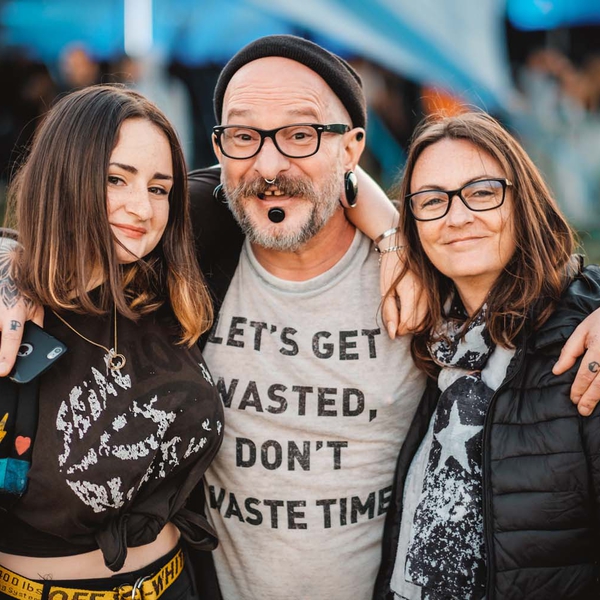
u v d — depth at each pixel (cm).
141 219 169
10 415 157
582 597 166
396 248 205
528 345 176
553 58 693
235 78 208
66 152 163
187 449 178
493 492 169
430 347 198
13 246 172
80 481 159
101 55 611
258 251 218
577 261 190
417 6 609
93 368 168
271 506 205
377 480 208
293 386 205
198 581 202
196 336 185
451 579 177
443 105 590
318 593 205
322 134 205
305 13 598
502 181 179
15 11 601
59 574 167
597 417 164
